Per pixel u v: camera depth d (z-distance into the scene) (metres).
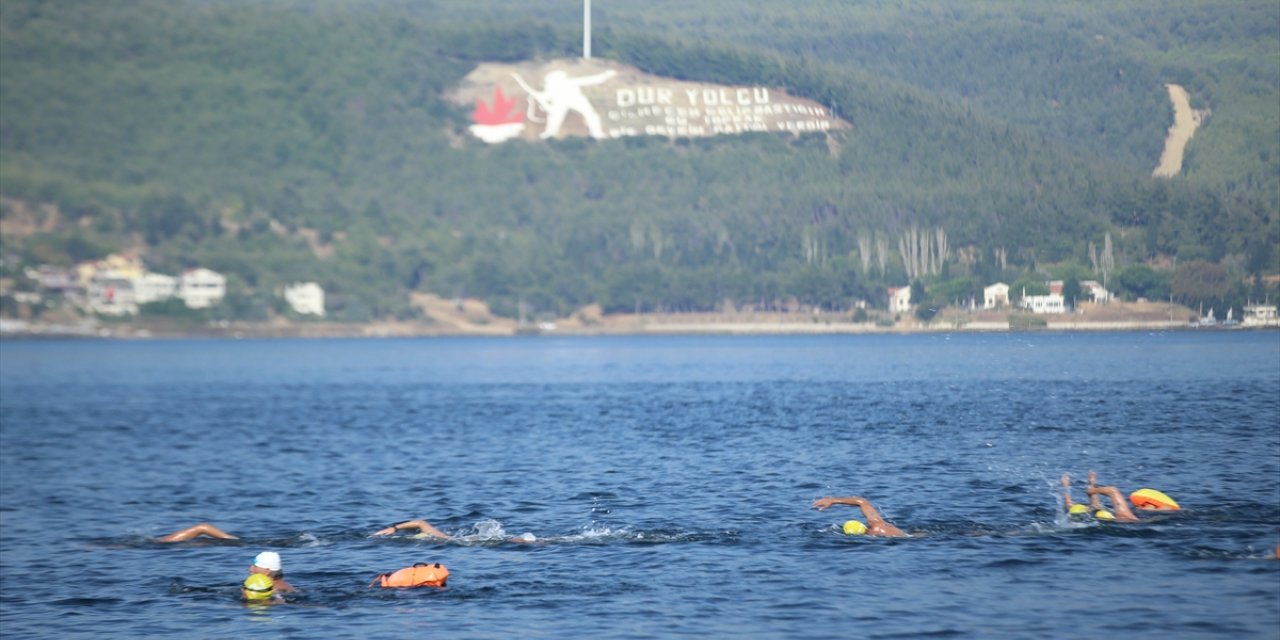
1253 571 102.31
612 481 165.75
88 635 90.88
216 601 100.06
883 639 85.38
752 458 188.88
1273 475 158.75
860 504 123.94
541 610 94.25
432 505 148.62
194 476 186.25
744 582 101.62
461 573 106.69
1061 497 144.50
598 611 93.62
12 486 177.12
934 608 92.69
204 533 126.94
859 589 98.75
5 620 95.38
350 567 110.88
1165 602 93.31
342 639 88.00
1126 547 112.50
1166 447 190.50
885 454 190.38
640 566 108.25
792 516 133.50
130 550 122.31
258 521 140.62
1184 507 133.38
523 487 162.00
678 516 135.00
